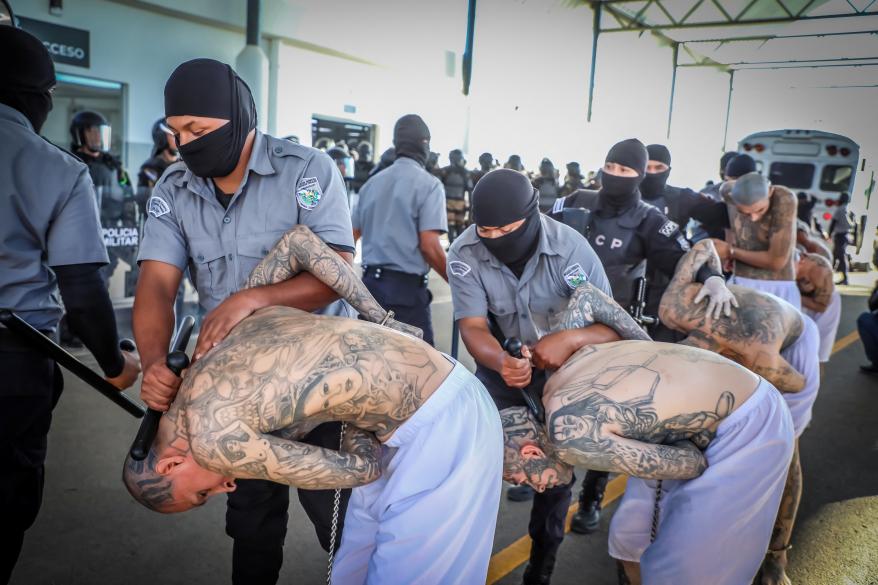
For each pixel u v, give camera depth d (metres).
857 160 11.96
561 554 2.63
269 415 1.34
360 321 1.58
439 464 1.51
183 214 1.83
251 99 1.76
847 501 3.20
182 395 1.43
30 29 7.29
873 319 5.64
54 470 3.09
